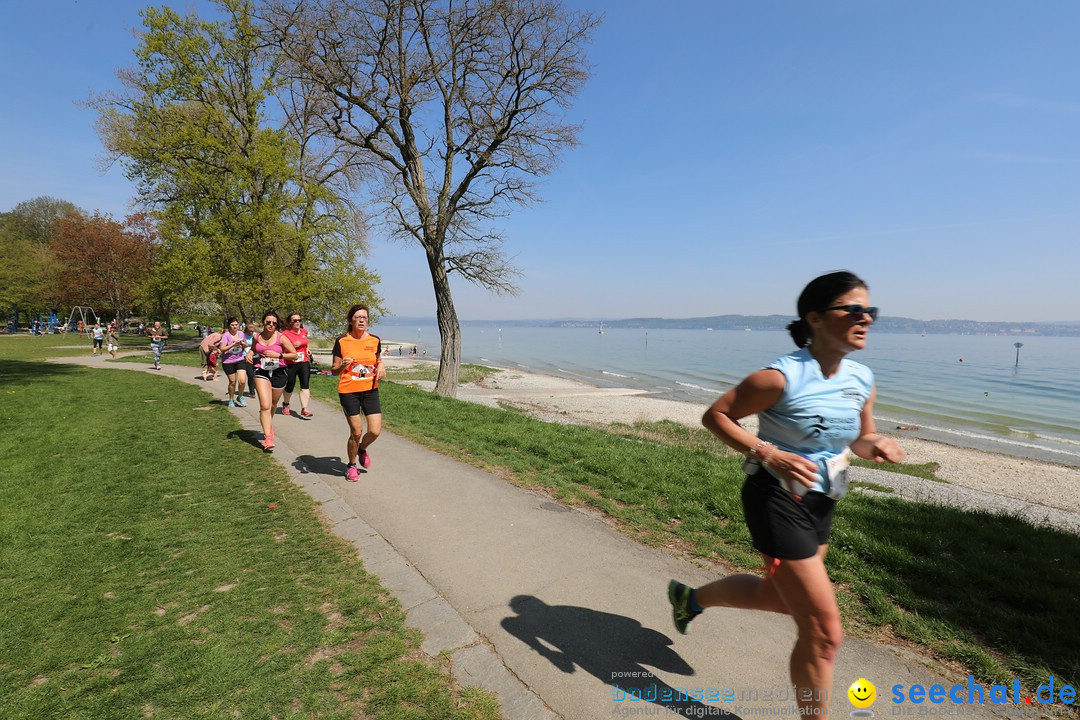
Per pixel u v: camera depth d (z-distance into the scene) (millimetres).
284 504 5008
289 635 2871
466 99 15984
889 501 6215
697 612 2578
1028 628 2924
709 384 34844
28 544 4102
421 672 2557
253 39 20562
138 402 10648
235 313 24047
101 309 50781
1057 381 36688
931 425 20469
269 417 6941
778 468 1884
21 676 2559
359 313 5590
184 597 3311
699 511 4871
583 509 4992
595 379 37031
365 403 5676
